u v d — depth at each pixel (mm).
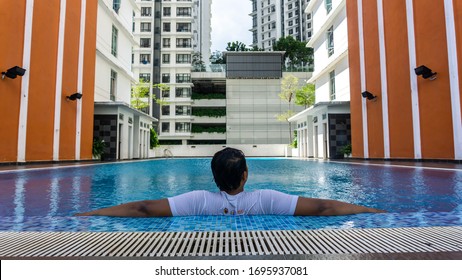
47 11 10828
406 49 10164
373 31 12352
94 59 14539
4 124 8961
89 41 14000
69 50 12273
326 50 19203
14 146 9383
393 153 11047
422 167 7410
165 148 34250
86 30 13664
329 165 10383
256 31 71312
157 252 1539
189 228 2029
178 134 36188
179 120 36500
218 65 38062
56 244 1660
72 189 4426
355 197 3623
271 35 68062
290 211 2412
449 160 8430
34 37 10117
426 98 9273
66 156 12062
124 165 11320
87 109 13773
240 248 1598
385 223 2166
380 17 11789
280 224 2139
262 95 37281
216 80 38250
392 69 11039
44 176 6320
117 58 18609
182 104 36750
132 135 18516
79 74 13086
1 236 1818
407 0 10016
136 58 36312
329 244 1648
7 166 8781
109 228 2039
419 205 2990
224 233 1881
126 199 3654
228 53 37250
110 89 17453
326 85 19219
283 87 34125
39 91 10414
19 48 9531
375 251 1535
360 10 13430
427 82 9211
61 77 11688
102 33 16281
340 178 6012
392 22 10992
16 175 6410
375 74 12250
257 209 2422
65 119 11984
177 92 36906
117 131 15273
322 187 4719
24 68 9711
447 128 8492
